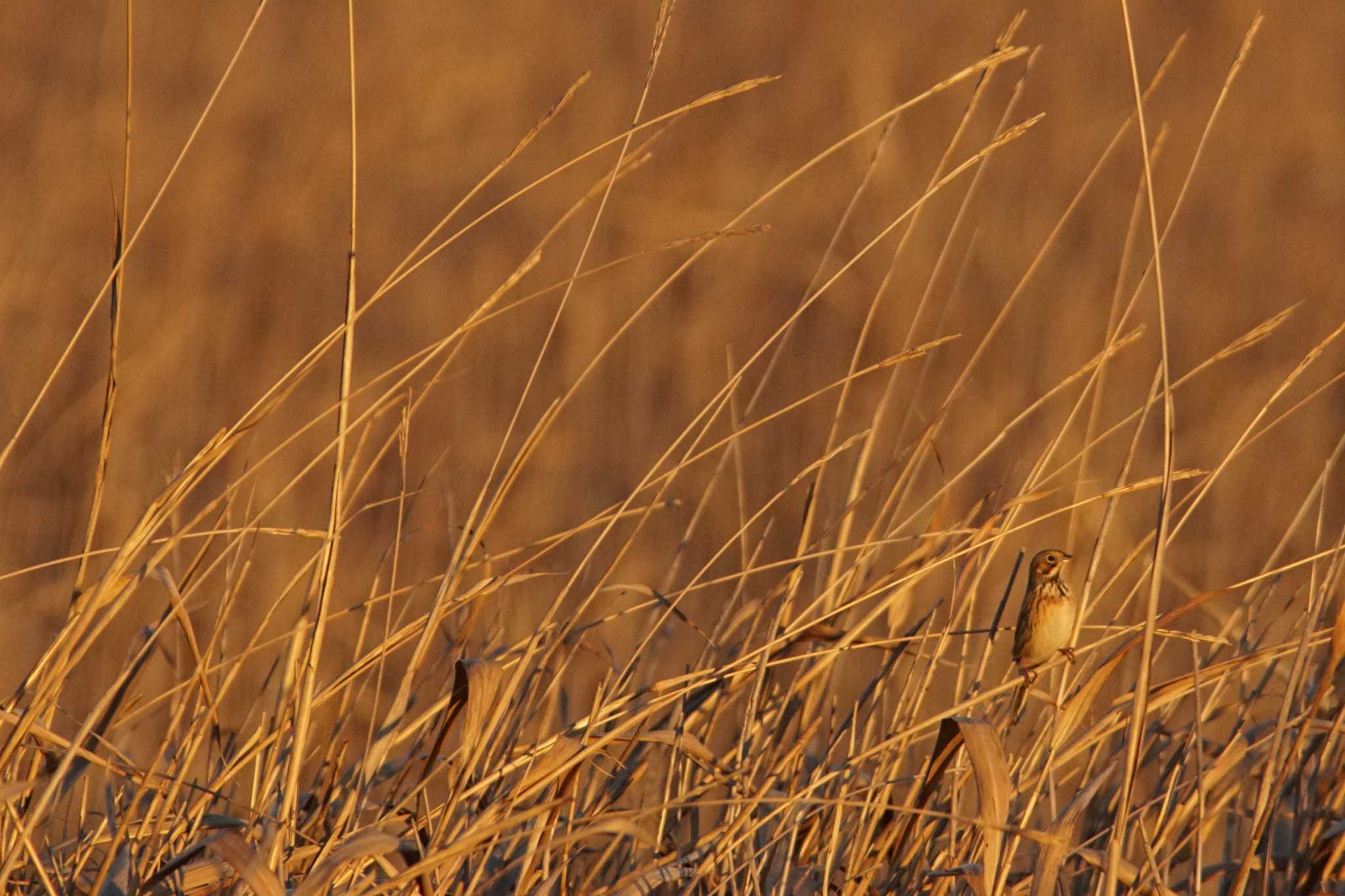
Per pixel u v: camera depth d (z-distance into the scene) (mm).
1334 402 31656
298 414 30062
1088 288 35594
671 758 14484
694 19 55000
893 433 29234
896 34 53500
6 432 28344
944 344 32938
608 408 31391
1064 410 26203
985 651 14766
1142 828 12031
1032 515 22672
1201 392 31625
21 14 52250
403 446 14352
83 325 13266
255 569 22344
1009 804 12250
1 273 33250
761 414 30922
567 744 12375
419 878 11406
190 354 32219
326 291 37469
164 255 37594
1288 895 12695
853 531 20703
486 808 12734
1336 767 13969
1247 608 16516
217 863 11617
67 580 22266
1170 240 40719
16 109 45750
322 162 43531
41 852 13102
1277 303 37469
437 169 45406
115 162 41500
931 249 37281
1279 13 56219
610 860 14430
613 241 40094
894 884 13156
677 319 35938
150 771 12336
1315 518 26266
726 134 46781
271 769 12594
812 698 14602
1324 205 44156
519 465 13891
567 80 50844
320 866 10516
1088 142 46344
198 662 12961
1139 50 53500
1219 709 14914
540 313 36094
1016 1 57188
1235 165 46188
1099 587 21000
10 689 20281
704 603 23250
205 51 50125
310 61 49875
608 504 27000
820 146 46281
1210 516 26047
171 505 12328
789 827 13039
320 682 19125
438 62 49562
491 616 19469
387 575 23828
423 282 38219
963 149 44906
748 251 38438
